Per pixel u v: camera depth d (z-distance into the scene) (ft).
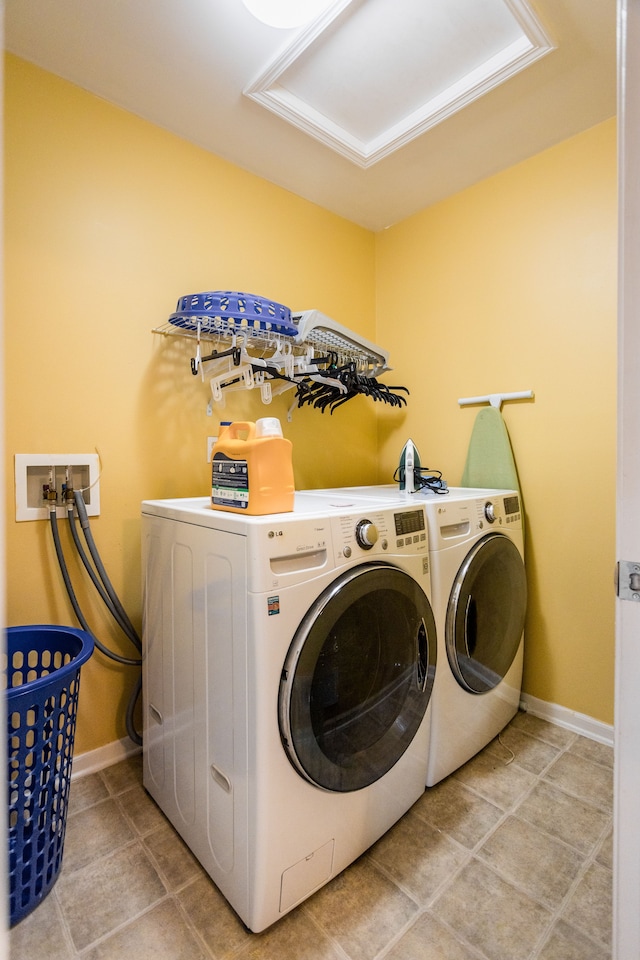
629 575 2.57
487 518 5.81
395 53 5.01
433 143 6.31
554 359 6.48
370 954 3.56
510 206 6.86
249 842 3.57
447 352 7.73
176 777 4.56
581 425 6.27
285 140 6.20
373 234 8.79
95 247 5.43
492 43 4.91
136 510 5.81
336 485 8.24
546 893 4.03
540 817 4.84
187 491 6.26
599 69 5.13
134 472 5.79
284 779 3.60
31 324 5.02
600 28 4.64
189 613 4.27
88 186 5.37
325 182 7.16
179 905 3.92
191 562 4.23
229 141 6.22
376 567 4.22
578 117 5.88
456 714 5.34
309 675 3.65
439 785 5.29
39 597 5.13
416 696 4.68
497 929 3.74
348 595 3.90
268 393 5.92
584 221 6.16
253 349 6.75
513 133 6.14
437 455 7.93
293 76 5.30
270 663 3.49
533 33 4.66
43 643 4.78
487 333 7.20
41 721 3.91
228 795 3.79
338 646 4.05
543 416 6.62
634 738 2.58
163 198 5.97
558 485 6.49
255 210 6.93
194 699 4.22
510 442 6.95
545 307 6.55
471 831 4.67
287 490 4.07
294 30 4.66
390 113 5.89
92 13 4.47
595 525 6.18
